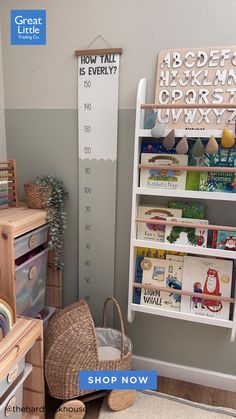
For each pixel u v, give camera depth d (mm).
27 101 1479
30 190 1376
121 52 1310
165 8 1241
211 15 1204
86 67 1359
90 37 1341
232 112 1218
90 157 1439
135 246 1332
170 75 1270
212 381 1522
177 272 1348
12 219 1187
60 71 1405
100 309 1599
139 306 1370
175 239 1290
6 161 1428
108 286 1561
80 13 1331
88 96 1383
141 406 1375
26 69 1446
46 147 1504
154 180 1277
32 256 1355
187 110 1259
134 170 1253
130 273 1347
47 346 1247
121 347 1356
